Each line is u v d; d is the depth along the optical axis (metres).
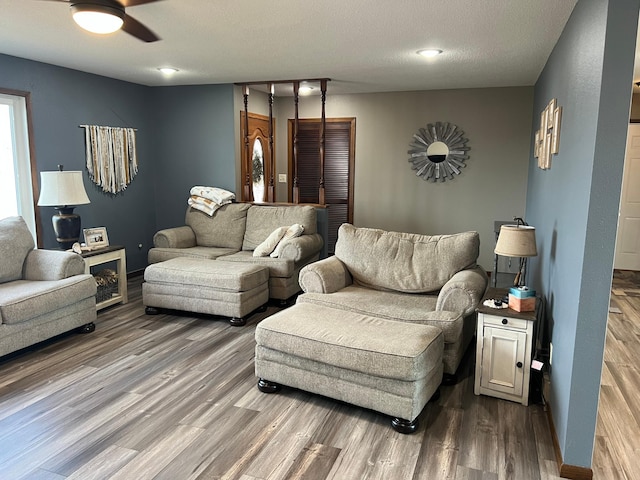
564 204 2.62
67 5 2.79
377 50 3.90
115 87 5.45
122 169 5.59
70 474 2.13
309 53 4.02
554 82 3.53
